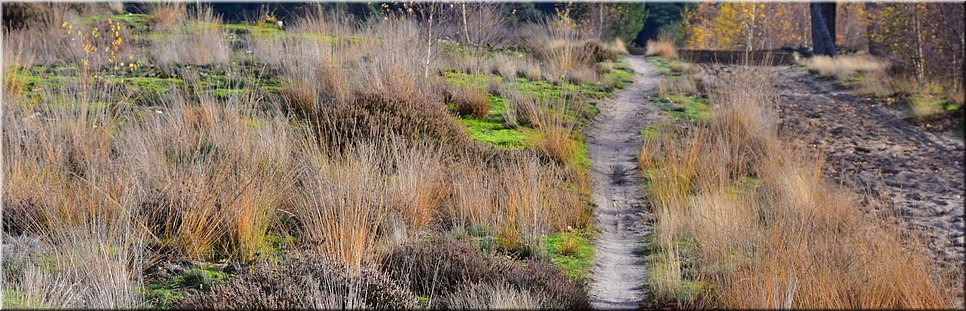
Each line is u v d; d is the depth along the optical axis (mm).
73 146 7457
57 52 12555
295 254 5316
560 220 7105
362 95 9414
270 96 10211
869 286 4840
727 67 20203
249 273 5000
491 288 4875
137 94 10211
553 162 8812
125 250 5098
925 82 15469
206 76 11586
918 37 15672
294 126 8555
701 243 6250
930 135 11992
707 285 5547
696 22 45562
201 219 5797
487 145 9445
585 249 6660
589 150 10516
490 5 17828
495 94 12703
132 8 18500
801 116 13547
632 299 5531
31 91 9891
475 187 7090
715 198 7359
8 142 7242
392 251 5672
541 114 10531
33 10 14914
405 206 6645
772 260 5082
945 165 10086
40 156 7172
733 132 10336
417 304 4871
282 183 6738
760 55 23219
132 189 6020
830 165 10102
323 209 5805
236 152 7148
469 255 5559
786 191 7758
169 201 6098
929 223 7590
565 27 20078
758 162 9422
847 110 14203
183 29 15008
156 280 5180
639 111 13164
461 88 12055
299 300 4406
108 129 8055
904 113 13695
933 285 4934
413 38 12734
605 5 30156
